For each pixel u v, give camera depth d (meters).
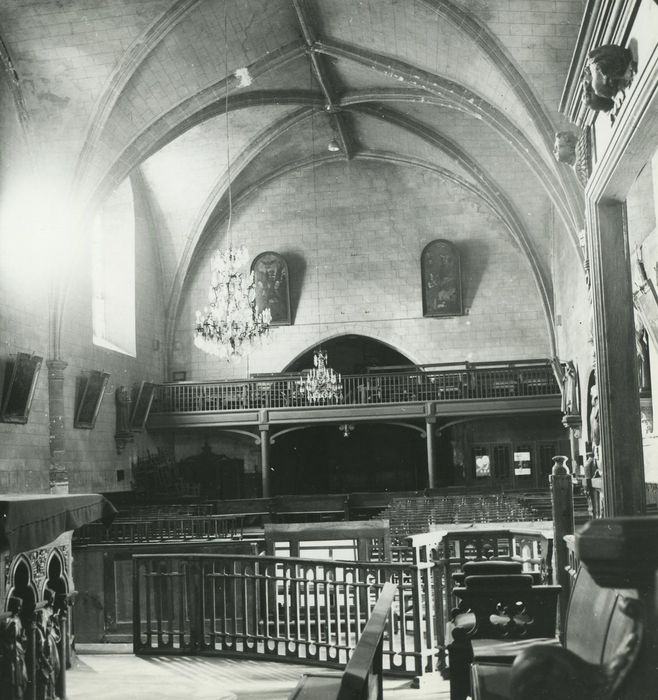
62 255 24.80
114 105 23.36
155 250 34.53
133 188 32.25
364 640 4.20
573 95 8.29
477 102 23.58
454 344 34.62
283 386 32.91
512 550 9.30
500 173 31.34
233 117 30.14
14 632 6.01
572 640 4.27
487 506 22.77
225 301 21.66
